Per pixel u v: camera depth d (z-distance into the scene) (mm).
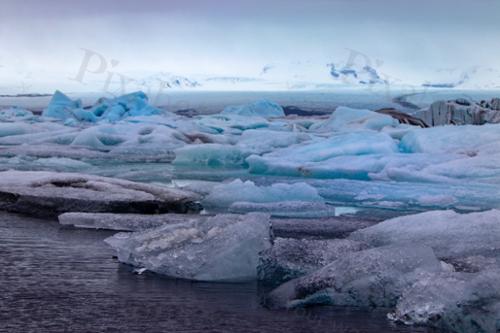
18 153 16406
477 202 9617
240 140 18953
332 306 4781
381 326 4391
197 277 5402
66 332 4289
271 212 8562
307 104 43375
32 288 5148
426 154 12922
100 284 5262
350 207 9305
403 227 6340
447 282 4445
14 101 52594
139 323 4445
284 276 5352
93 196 8172
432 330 4312
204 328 4379
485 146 12977
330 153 13781
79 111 27219
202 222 5902
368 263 4859
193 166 15266
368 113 21906
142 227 7180
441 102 21031
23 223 7520
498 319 4172
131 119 23594
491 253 5633
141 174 13398
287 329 4359
